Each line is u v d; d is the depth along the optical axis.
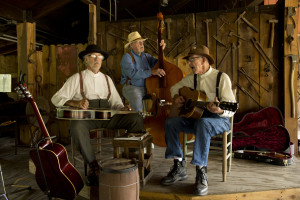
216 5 7.61
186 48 4.74
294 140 4.22
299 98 5.45
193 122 2.82
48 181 2.46
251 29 4.49
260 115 4.22
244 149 3.88
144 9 7.61
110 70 5.09
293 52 4.21
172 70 3.51
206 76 2.78
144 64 3.95
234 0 6.92
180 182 2.67
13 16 5.50
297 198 2.52
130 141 2.50
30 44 5.28
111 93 3.26
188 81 2.98
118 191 1.99
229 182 2.66
